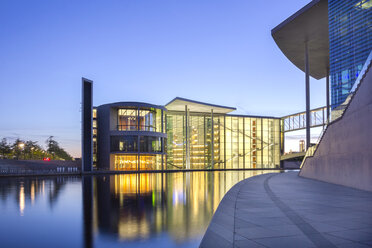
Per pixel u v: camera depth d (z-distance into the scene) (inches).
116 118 2288.4
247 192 476.1
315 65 1760.6
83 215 418.6
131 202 549.0
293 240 192.4
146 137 2255.2
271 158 3024.1
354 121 614.9
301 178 947.3
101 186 908.0
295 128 2913.4
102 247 265.0
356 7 1056.8
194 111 2746.1
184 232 318.7
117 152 2177.7
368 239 193.6
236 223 242.4
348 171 636.1
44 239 293.3
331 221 249.8
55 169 2108.8
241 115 2962.6
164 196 641.0
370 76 549.0
